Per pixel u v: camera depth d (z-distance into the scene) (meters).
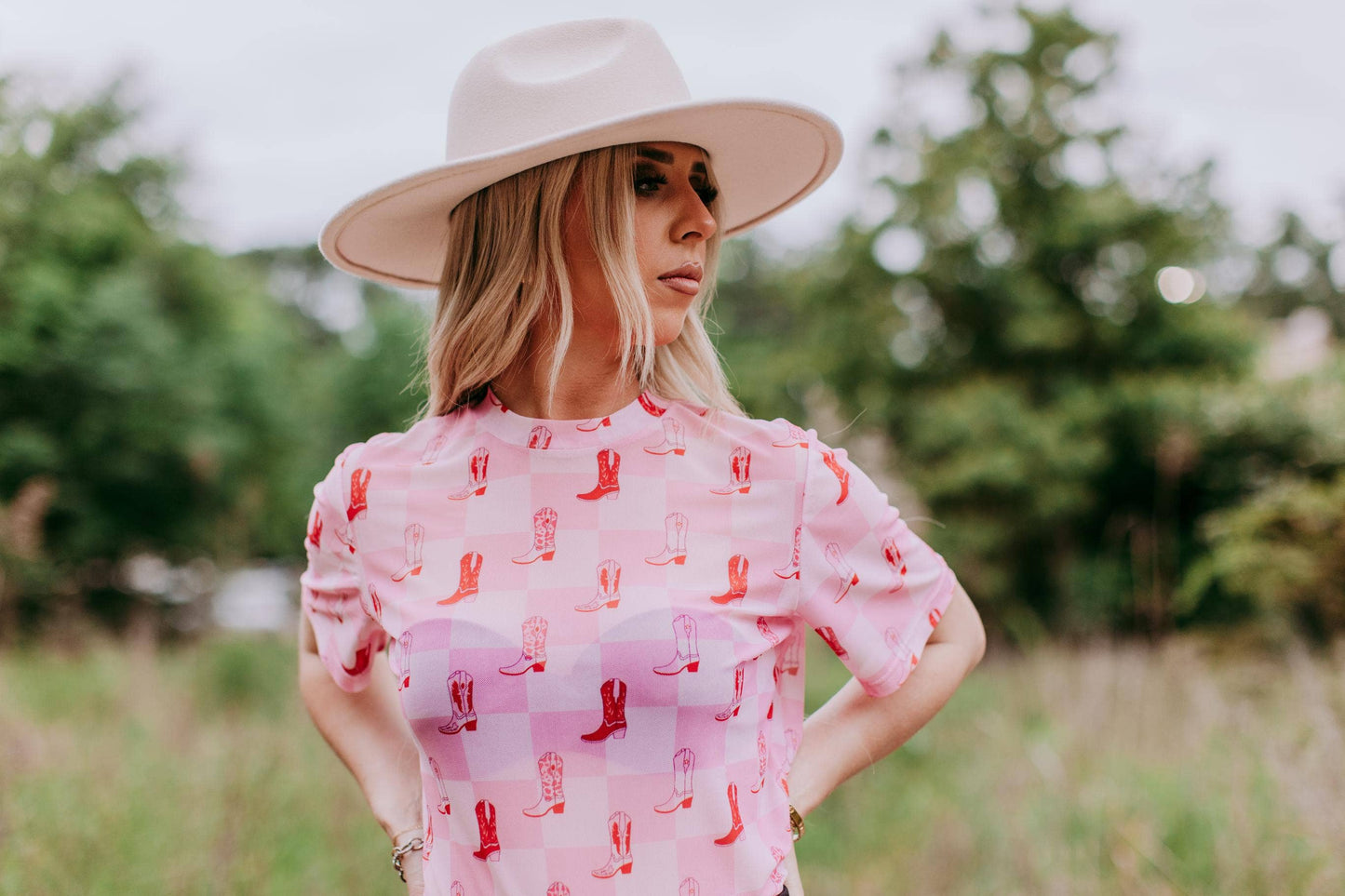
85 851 3.00
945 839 3.85
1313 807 2.83
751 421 1.35
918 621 1.38
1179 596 7.78
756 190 1.69
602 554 1.28
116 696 6.53
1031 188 13.85
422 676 1.27
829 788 1.38
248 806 3.51
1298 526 6.51
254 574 15.98
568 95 1.38
